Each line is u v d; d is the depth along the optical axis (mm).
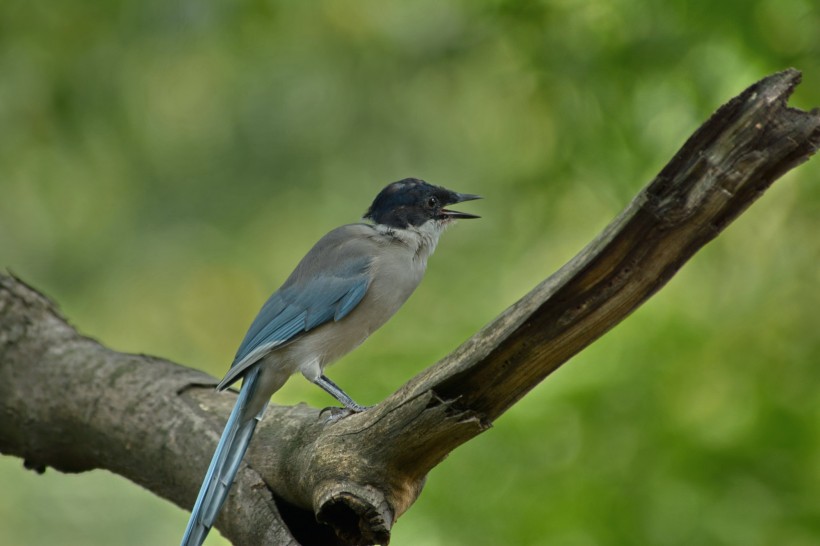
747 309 12672
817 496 10961
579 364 12016
